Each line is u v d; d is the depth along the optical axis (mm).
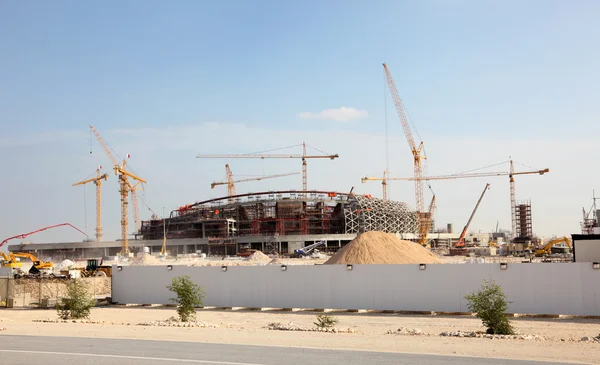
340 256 89125
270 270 57344
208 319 49875
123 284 64312
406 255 87312
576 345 27781
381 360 21219
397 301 52406
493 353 23812
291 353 22797
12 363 20312
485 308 36312
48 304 65750
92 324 40812
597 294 46031
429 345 26609
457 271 50500
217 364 20078
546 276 47594
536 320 45750
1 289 70875
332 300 54781
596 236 61438
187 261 194250
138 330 33531
